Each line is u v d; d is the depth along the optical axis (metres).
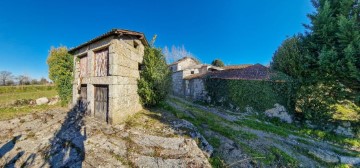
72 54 11.45
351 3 8.71
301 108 11.40
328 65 9.11
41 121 8.69
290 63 12.34
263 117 12.78
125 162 5.38
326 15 9.48
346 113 11.07
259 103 13.24
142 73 11.20
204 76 18.88
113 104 8.00
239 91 14.48
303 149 7.86
